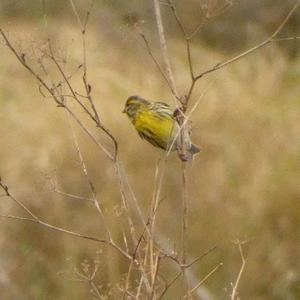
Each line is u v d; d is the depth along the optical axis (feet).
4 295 43.45
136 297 24.97
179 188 48.29
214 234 46.75
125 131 51.24
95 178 47.52
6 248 45.57
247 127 53.36
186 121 24.75
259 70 64.64
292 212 47.65
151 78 61.00
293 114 54.80
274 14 74.84
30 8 73.31
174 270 38.99
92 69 60.18
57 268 44.34
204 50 70.38
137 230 43.78
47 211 46.39
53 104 54.49
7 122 53.16
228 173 49.44
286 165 49.93
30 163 49.16
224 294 44.19
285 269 45.57
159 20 25.04
